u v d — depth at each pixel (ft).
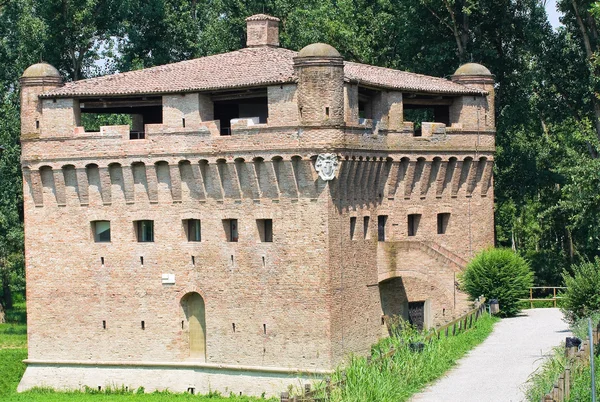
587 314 228.63
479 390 188.44
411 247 265.34
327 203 238.48
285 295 243.19
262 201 244.83
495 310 263.90
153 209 256.73
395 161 262.67
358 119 247.29
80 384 263.08
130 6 349.20
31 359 266.57
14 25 345.10
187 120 250.98
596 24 315.58
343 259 244.42
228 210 249.34
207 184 251.39
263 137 242.17
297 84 237.66
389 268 262.88
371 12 355.56
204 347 256.32
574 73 322.75
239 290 248.73
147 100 258.98
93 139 258.57
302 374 241.14
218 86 246.06
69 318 264.11
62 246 263.90
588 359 181.47
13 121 335.67
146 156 254.68
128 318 259.80
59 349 265.13
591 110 328.29
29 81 262.06
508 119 328.90
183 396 250.16
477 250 283.79
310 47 237.04
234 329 249.55
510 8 330.54
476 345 228.43
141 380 258.78
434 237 274.16
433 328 226.38
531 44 322.75
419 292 268.00
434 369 200.44
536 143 345.31
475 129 280.10
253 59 261.03
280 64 251.19
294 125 238.27
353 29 350.23
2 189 332.39
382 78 265.13
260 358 246.68
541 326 251.80
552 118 333.83
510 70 333.62
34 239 265.95
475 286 267.39
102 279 261.44
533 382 186.39
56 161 261.24
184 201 254.06
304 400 177.17
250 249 247.09
